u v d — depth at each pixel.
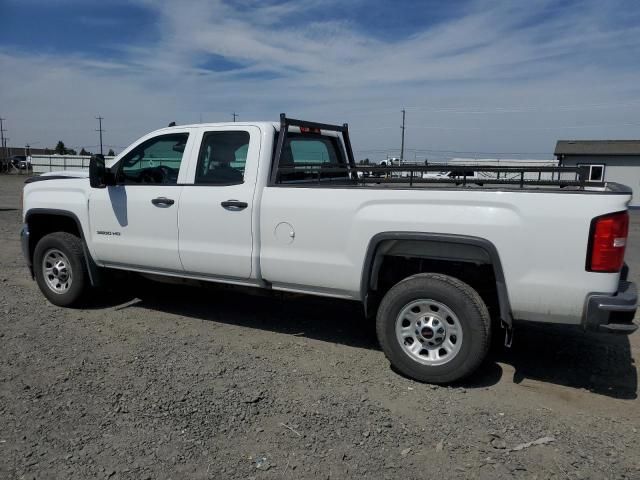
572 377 4.55
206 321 5.95
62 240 6.15
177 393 4.09
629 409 3.99
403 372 4.42
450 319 4.24
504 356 5.01
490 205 4.07
